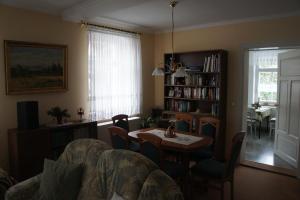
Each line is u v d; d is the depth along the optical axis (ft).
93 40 14.93
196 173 10.59
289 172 13.97
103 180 7.02
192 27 17.38
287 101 15.20
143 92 19.07
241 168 14.87
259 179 13.23
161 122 17.12
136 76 17.99
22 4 11.86
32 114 11.45
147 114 19.58
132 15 14.52
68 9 12.78
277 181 12.97
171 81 18.16
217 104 15.89
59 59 13.51
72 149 8.36
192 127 14.79
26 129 11.30
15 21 11.82
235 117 15.89
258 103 23.98
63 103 13.94
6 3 11.43
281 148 16.19
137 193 6.11
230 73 15.94
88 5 11.75
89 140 8.45
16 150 10.89
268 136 22.77
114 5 11.53
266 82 25.07
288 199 11.07
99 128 15.12
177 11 13.55
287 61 15.12
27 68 12.24
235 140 9.58
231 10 13.25
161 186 5.85
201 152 12.80
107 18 15.23
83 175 7.61
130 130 17.44
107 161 7.14
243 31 15.23
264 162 15.67
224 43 16.06
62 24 13.62
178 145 10.41
